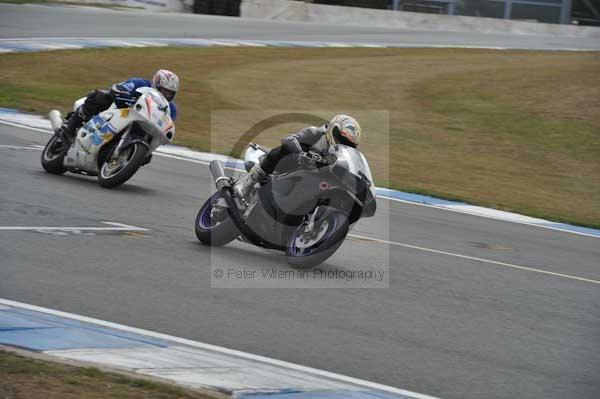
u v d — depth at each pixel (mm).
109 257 27000
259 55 98312
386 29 144375
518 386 19812
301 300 25094
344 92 84750
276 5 148125
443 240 37719
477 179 60188
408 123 76750
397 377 19594
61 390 15898
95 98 38312
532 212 50156
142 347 19438
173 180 43250
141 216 33750
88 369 17109
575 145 75000
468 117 81188
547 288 30672
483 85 94000
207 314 22703
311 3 155000
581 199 58469
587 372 21328
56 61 79562
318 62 98250
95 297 22875
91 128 37844
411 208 45969
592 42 150375
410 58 108938
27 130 52500
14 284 23047
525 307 27422
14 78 70562
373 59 105250
